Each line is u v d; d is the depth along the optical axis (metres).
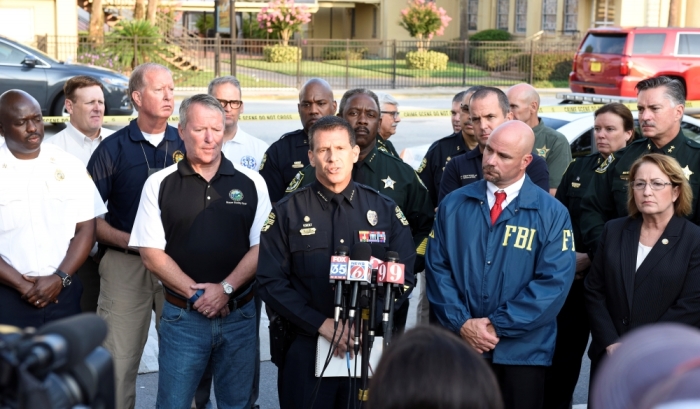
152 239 3.81
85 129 4.74
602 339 3.88
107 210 4.27
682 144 4.30
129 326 4.28
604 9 28.34
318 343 3.47
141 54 22.33
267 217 3.87
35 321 3.78
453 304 3.73
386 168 4.39
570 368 4.59
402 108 19.05
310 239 3.57
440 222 3.94
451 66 28.64
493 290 3.71
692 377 1.00
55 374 1.46
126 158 4.34
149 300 4.34
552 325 3.78
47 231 3.80
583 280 4.48
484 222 3.80
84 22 27.78
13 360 1.38
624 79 15.88
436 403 1.59
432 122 16.52
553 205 3.77
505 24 33.28
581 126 7.63
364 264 3.12
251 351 4.03
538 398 3.73
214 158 3.86
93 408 1.55
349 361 3.37
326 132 3.55
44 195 3.80
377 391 1.65
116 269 4.28
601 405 1.06
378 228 3.62
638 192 3.79
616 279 3.88
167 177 3.86
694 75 16.00
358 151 3.69
